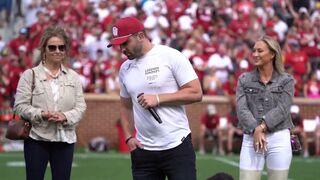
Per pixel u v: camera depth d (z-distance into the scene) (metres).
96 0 58.25
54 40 17.69
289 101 17.42
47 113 17.39
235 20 56.31
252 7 59.16
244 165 17.52
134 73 15.82
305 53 51.06
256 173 17.44
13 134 17.44
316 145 44.53
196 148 46.38
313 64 52.47
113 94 46.38
